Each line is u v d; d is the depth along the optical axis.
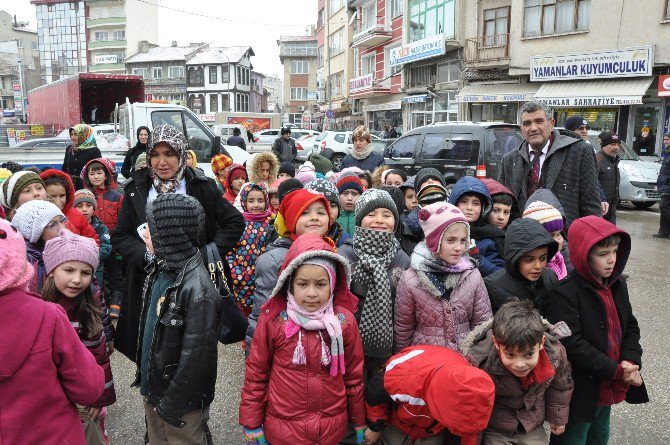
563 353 2.37
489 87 21.81
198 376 2.33
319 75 50.56
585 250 2.50
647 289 6.35
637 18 16.98
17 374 1.71
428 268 2.72
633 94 16.86
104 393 2.75
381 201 2.94
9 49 68.81
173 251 2.40
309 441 2.33
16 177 3.62
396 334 2.78
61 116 16.59
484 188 3.40
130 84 16.27
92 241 2.70
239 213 3.32
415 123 28.45
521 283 2.77
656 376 4.08
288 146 13.37
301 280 2.33
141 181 3.14
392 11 30.97
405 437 2.57
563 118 19.59
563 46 19.11
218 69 60.94
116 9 71.56
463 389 1.98
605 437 2.84
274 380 2.40
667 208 9.25
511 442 2.34
